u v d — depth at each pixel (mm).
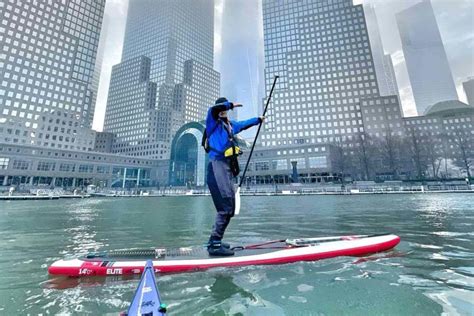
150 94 110625
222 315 2133
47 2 75688
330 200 24188
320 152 67812
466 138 63188
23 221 10055
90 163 71438
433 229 6344
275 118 86750
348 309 2193
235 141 3850
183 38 127250
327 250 3939
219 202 3768
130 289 2777
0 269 3555
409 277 2975
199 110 123938
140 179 84625
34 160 60812
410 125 87625
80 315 2160
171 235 6469
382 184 52375
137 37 130625
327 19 88312
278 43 93500
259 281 2936
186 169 82375
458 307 2182
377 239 4461
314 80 84938
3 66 65625
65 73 78438
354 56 82562
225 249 3770
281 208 15422
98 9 90750
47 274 3311
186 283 2896
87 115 86875
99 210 16125
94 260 3482
